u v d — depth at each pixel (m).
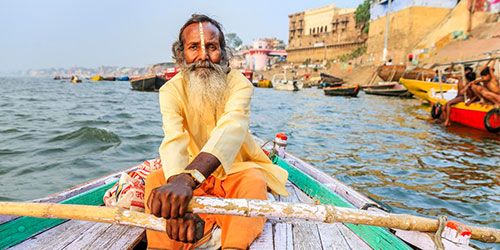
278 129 10.52
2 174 5.00
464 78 11.04
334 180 3.04
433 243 1.65
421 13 44.75
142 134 8.16
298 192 3.05
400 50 46.50
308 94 31.25
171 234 1.39
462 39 40.75
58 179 4.85
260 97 26.84
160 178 1.83
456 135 9.45
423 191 4.88
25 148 6.53
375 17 53.62
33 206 1.45
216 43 1.83
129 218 1.42
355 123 11.95
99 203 2.61
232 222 1.70
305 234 2.10
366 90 30.47
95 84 50.91
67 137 7.45
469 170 5.95
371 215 1.52
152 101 19.38
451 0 44.28
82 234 2.07
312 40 72.62
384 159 6.66
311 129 10.53
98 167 5.44
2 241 1.86
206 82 1.80
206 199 1.35
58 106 15.31
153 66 30.30
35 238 2.00
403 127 10.97
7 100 18.00
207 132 1.98
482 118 10.20
